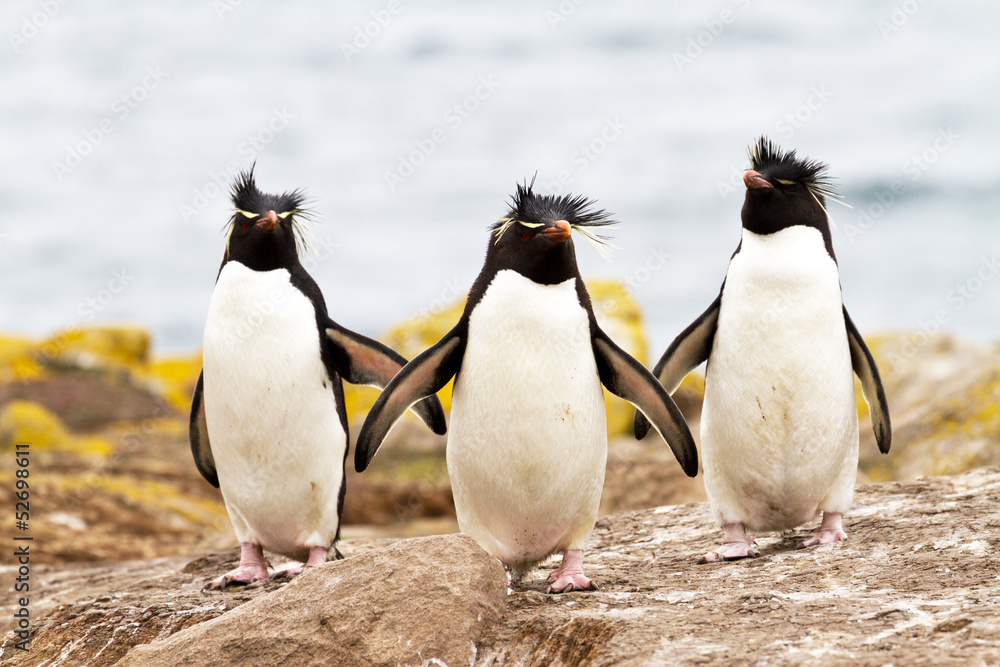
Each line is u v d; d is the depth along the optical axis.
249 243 8.13
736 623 5.68
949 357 18.42
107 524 13.96
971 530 7.53
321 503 8.28
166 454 20.56
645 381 7.27
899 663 4.76
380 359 8.30
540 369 6.84
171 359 32.47
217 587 8.18
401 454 21.00
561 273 6.98
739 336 7.91
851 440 8.10
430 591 6.05
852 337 8.44
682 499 13.26
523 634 5.98
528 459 6.89
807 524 9.29
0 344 28.81
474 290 7.22
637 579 7.48
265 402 7.98
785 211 7.88
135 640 7.24
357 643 5.87
